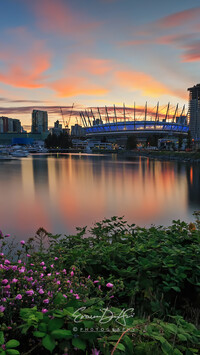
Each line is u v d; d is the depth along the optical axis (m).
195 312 3.76
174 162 129.75
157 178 60.62
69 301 2.64
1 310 2.37
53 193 37.47
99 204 29.06
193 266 4.62
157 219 21.98
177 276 4.28
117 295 4.21
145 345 2.45
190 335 2.77
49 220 21.25
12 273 3.08
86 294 3.18
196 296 4.12
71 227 18.98
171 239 6.00
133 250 5.20
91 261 4.78
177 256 4.93
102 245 5.41
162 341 2.45
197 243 5.86
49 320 2.22
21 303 2.58
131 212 24.94
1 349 1.91
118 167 96.56
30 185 46.88
